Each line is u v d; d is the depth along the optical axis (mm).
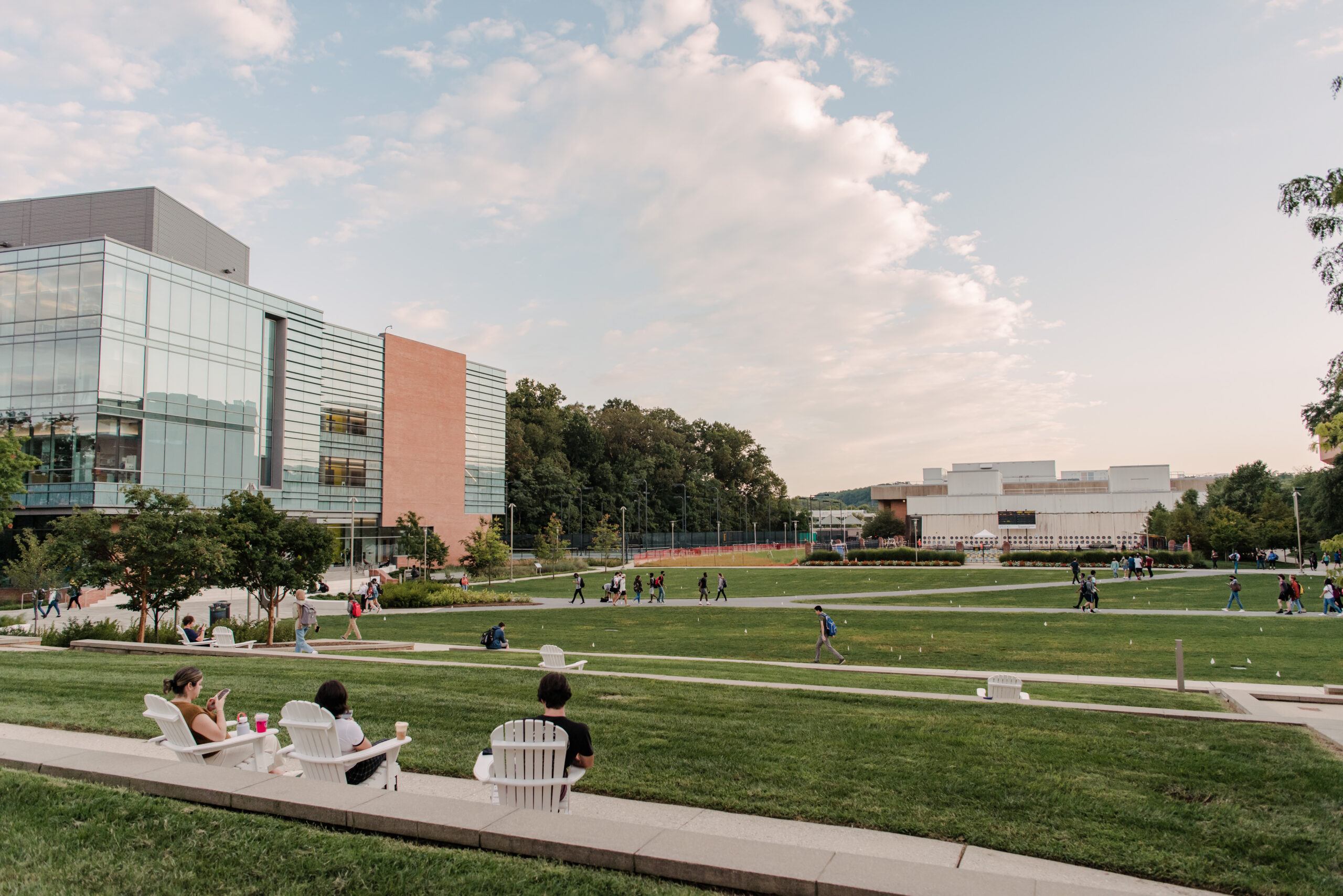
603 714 10219
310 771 6305
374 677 13188
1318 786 7191
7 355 48031
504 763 5586
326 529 28453
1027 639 27312
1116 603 39719
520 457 115125
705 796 6953
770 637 29328
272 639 25000
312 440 67875
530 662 18281
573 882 4270
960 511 105312
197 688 7070
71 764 6078
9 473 35375
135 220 56094
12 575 39062
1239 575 52781
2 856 4777
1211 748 8594
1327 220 9578
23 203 58000
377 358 76562
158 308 50875
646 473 139375
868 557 78000
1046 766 7867
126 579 22812
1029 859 5668
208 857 4727
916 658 23625
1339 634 25672
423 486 81875
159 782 5645
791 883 4035
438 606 44094
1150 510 93250
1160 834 6070
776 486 174000
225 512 26078
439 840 4824
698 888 4207
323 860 4605
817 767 7816
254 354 60062
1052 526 98375
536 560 78938
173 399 51781
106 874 4570
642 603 45375
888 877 4027
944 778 7473
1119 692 14781
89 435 46125
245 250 69625
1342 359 9578
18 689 11781
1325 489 50188
